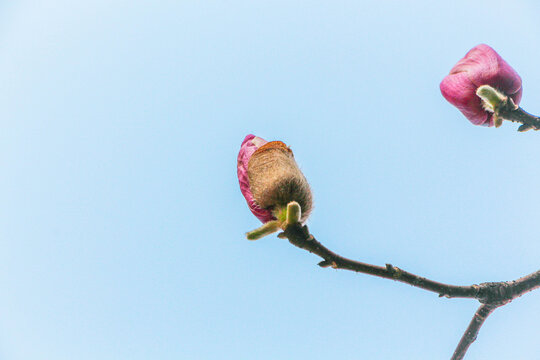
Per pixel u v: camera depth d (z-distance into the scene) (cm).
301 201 309
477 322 319
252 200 310
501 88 316
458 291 315
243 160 311
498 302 317
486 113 318
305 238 309
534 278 317
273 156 310
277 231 310
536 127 317
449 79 318
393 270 311
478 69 317
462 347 319
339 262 310
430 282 313
